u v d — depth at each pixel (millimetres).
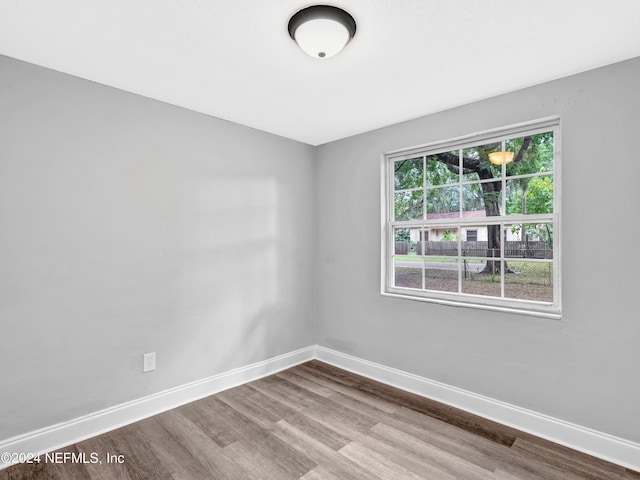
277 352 3230
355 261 3223
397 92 2338
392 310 2936
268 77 2129
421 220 2852
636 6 1468
